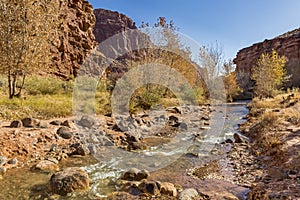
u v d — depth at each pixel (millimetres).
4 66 6812
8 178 2865
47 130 4551
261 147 4645
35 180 2838
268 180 2914
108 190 2682
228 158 4102
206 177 3199
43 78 10383
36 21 7496
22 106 6172
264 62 17938
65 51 14195
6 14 6961
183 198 2438
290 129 5238
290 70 27094
